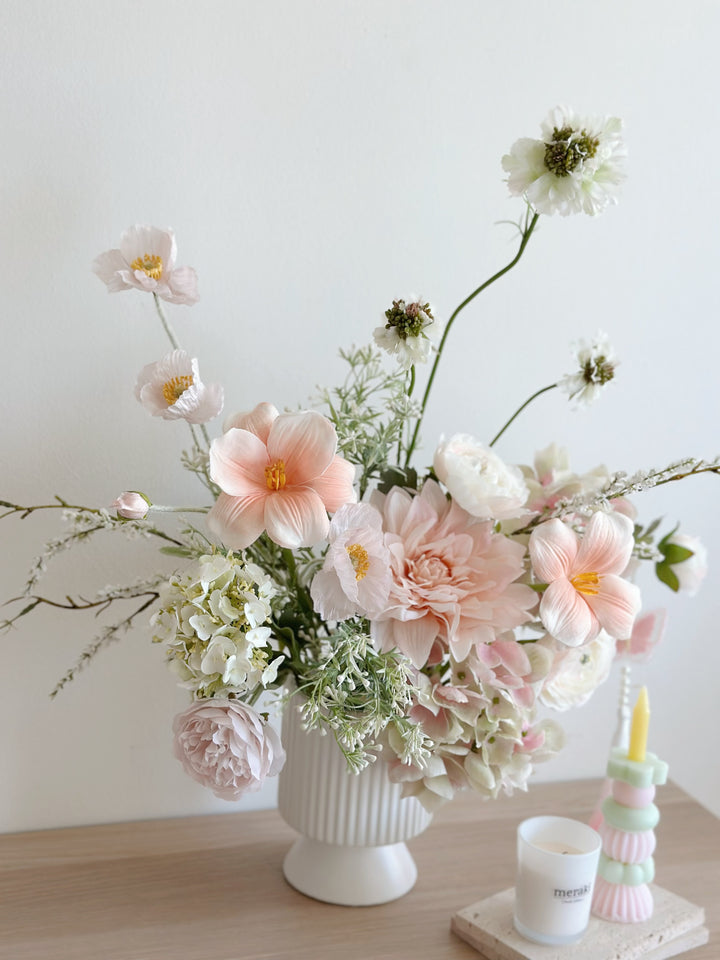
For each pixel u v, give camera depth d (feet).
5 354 3.08
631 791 3.06
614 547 2.68
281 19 3.15
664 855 3.48
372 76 3.28
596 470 3.15
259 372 3.34
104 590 2.89
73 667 3.22
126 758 3.43
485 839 3.49
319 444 2.44
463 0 3.33
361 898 3.03
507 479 2.76
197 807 3.54
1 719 3.26
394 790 2.93
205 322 3.25
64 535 2.78
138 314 3.17
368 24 3.24
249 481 2.44
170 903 2.99
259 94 3.17
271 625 2.70
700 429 3.95
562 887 2.81
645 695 3.15
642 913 3.02
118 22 3.00
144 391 2.65
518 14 3.40
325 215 3.31
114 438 3.22
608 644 3.04
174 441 3.27
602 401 3.78
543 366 3.67
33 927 2.83
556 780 4.02
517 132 3.48
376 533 2.48
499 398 3.64
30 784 3.34
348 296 3.39
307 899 3.06
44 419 3.15
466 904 3.10
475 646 2.68
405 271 3.44
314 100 3.23
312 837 2.98
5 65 2.93
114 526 2.74
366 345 3.43
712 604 4.09
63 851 3.24
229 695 2.64
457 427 3.60
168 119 3.10
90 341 3.14
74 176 3.04
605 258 3.67
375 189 3.35
